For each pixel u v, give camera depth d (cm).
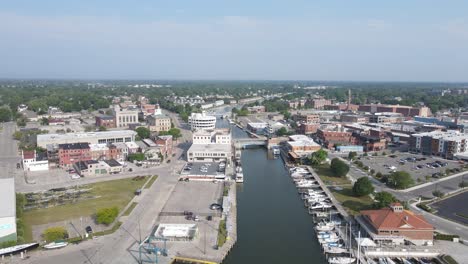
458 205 16400
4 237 12444
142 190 18812
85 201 17062
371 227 13238
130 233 13712
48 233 12812
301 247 13325
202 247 12731
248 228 14912
